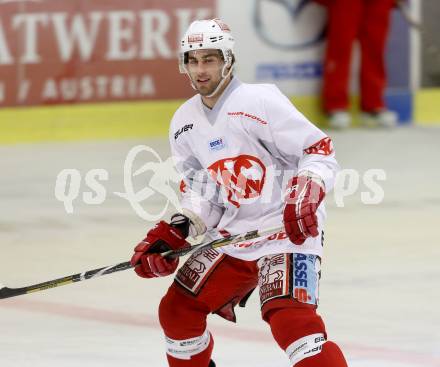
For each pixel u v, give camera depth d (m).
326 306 14.76
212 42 9.81
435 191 24.39
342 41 32.50
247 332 13.39
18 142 30.52
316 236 9.54
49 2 30.33
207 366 10.67
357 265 17.36
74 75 30.86
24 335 13.36
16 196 23.41
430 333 13.41
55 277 16.61
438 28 37.16
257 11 32.31
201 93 9.99
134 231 20.12
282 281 9.55
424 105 35.81
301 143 9.77
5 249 18.64
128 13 31.12
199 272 10.25
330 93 32.97
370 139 31.73
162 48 31.64
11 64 30.14
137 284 16.20
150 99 31.78
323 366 9.14
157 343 12.99
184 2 31.59
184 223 10.41
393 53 34.94
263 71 32.62
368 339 13.12
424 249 18.61
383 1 32.81
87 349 12.73
